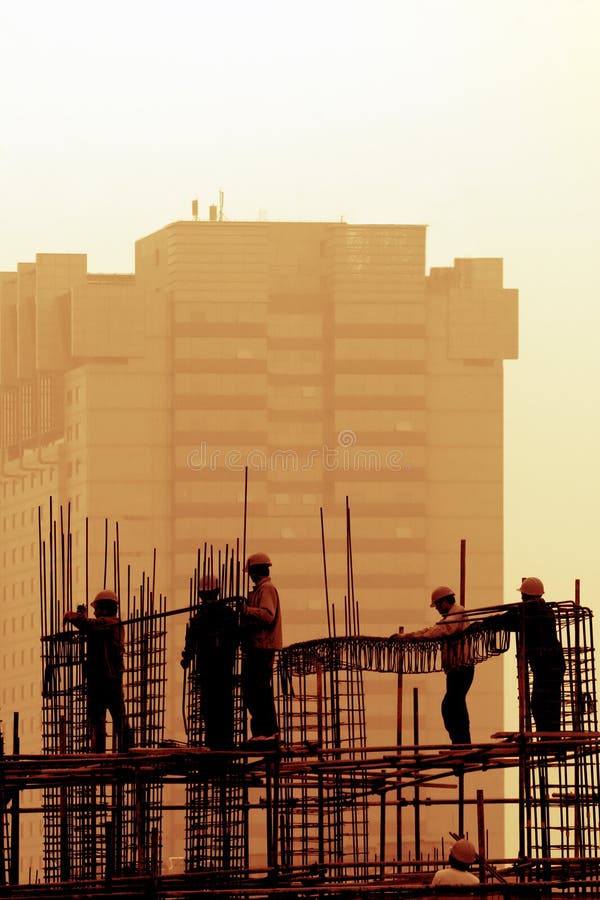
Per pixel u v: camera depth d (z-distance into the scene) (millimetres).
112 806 82125
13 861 84312
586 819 83000
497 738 77750
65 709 83125
